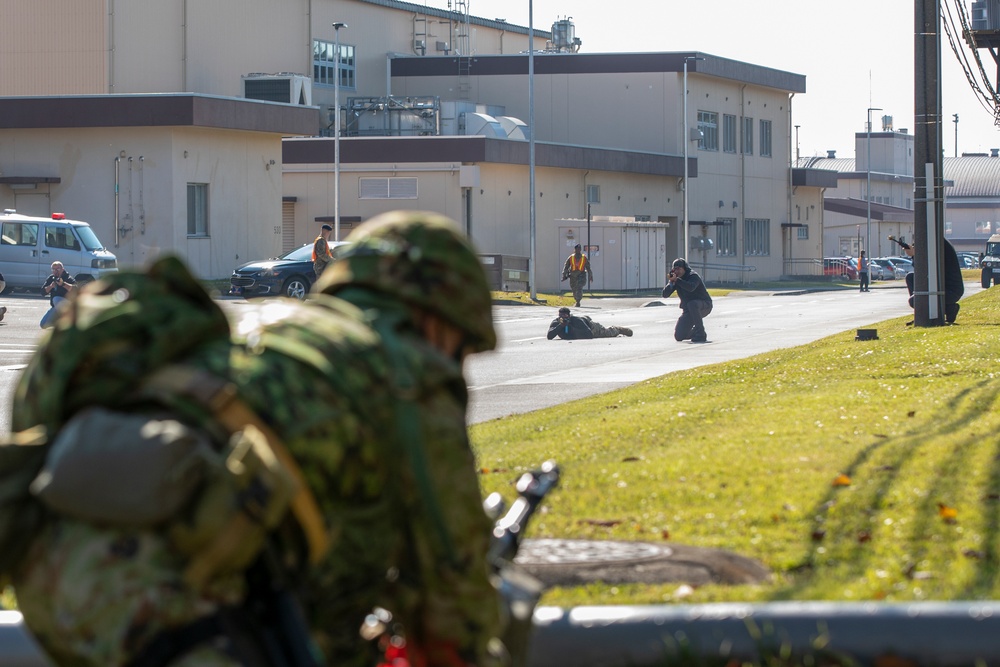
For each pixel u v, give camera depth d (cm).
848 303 5359
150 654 250
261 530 257
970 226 17675
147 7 6450
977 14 4322
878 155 14900
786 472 929
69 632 253
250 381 267
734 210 8769
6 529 256
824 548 677
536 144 6744
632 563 648
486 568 295
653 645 469
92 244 4650
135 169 5425
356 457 273
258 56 7144
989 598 551
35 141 5506
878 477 891
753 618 469
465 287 308
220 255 5647
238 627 262
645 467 981
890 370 1836
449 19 8881
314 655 266
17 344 2758
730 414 1362
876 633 461
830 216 12438
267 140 5881
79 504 246
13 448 258
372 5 8200
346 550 279
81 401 263
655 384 1842
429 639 295
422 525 286
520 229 6825
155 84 6512
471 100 8362
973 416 1244
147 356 265
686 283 2972
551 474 366
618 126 8125
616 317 4294
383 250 307
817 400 1467
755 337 3091
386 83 8362
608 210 7506
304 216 6656
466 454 292
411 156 6488
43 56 6353
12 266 4572
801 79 9281
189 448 250
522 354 2650
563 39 9462
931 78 2759
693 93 8144
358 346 284
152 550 252
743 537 718
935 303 2809
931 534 698
